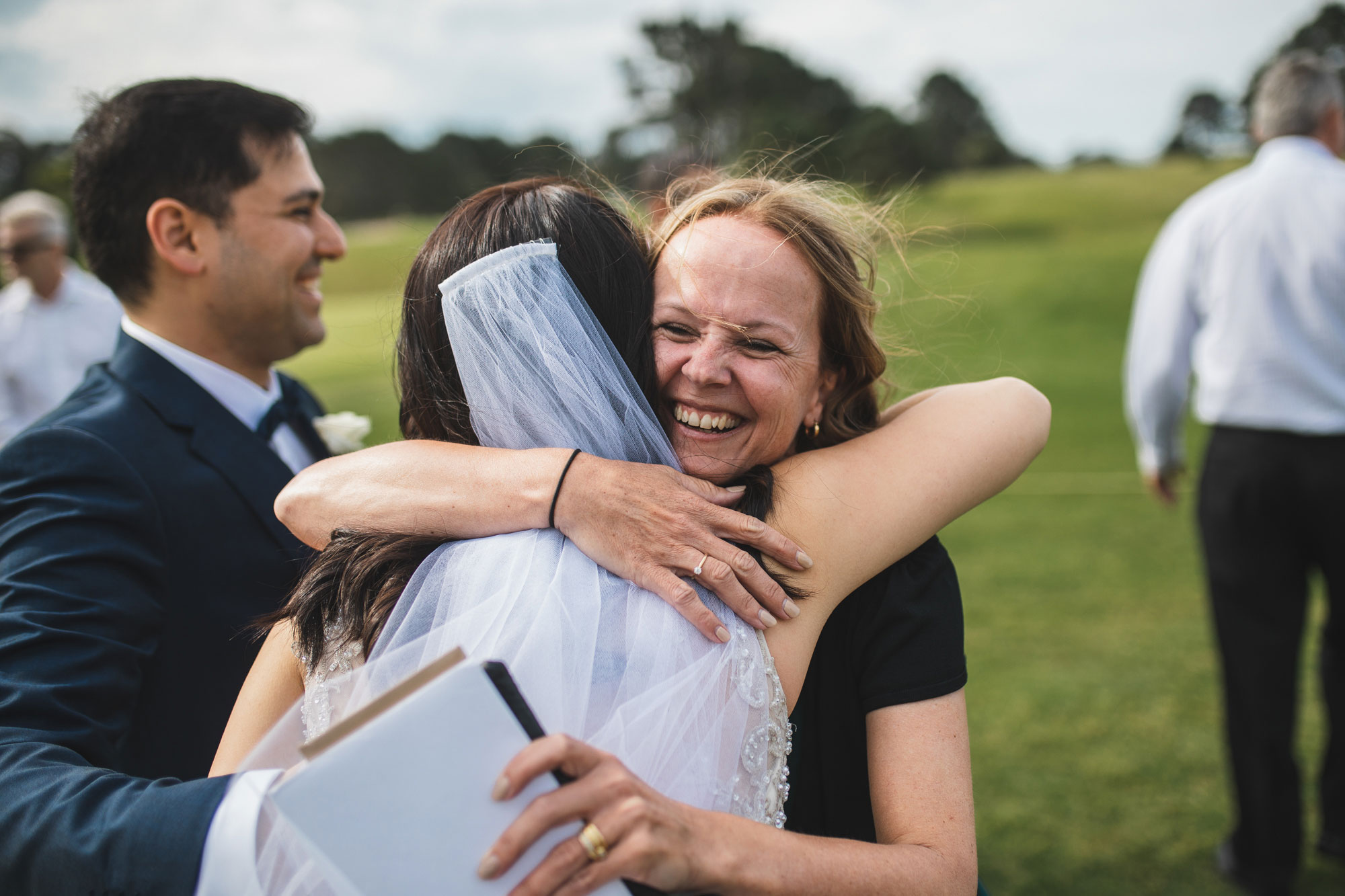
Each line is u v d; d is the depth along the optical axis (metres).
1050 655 4.18
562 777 0.79
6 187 41.94
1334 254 2.60
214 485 1.47
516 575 0.95
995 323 17.67
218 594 1.43
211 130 1.52
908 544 1.06
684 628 0.94
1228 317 2.78
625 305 1.10
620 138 56.00
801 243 1.10
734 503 1.03
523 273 1.05
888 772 1.00
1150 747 3.31
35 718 1.10
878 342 1.21
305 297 1.69
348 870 0.73
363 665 0.94
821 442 1.25
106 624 1.23
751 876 0.81
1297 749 3.25
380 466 1.10
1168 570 5.38
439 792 0.75
